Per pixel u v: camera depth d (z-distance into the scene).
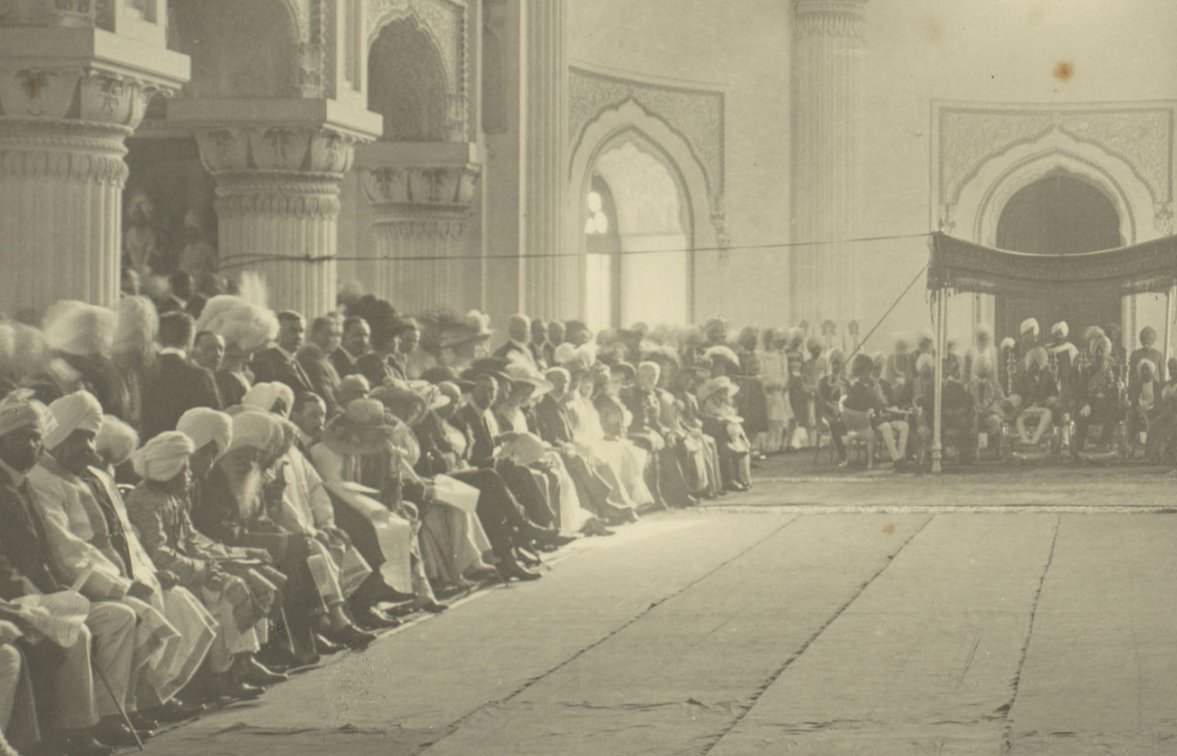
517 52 19.33
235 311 9.78
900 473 19.45
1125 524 14.20
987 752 6.59
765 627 9.56
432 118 18.28
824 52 25.88
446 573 11.15
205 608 7.80
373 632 9.59
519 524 11.81
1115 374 20.27
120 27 11.24
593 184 25.44
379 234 18.42
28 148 11.08
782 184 25.98
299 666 8.66
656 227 25.56
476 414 12.60
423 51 17.84
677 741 6.91
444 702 7.77
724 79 25.38
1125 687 7.74
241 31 14.68
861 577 11.44
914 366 20.52
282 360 10.65
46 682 6.70
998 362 22.33
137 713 7.24
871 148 26.91
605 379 15.58
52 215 11.14
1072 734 6.84
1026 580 11.14
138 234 16.64
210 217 16.61
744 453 17.91
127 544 7.50
